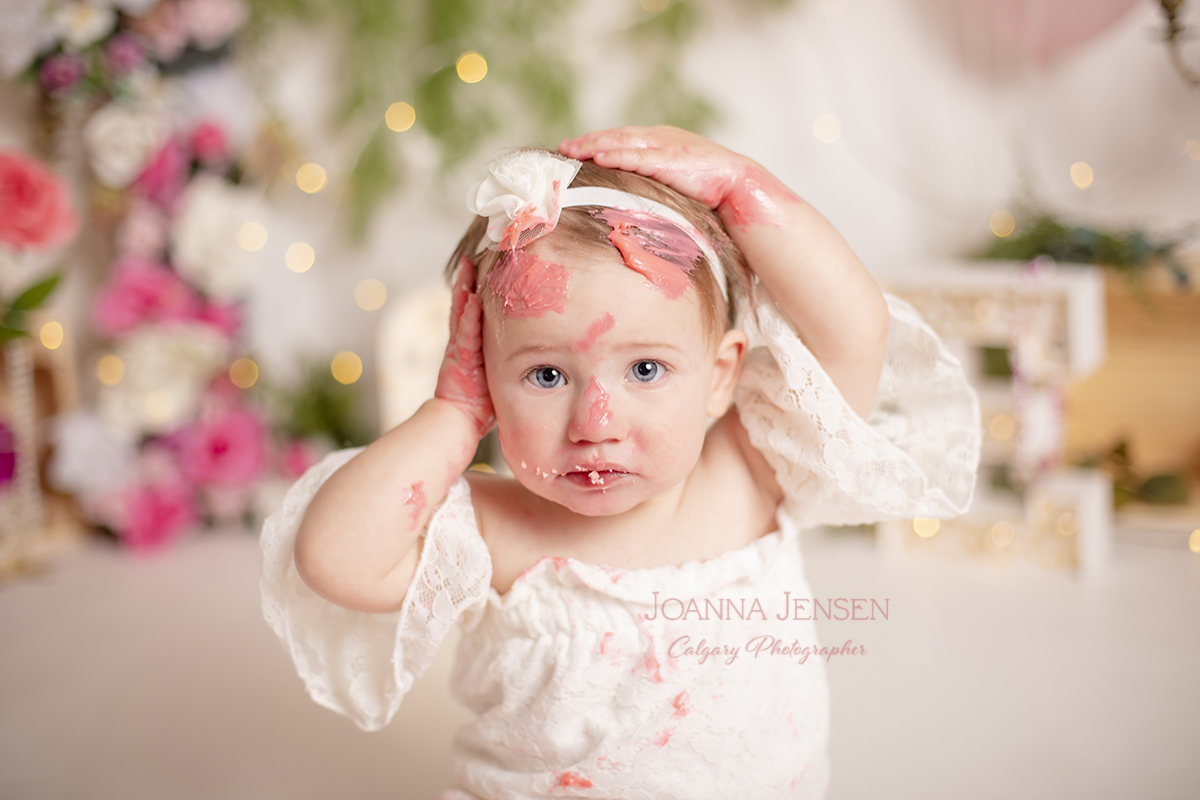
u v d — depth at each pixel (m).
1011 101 2.66
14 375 2.43
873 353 1.05
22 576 2.41
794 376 1.03
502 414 0.99
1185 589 2.09
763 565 1.09
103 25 2.45
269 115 2.73
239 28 2.71
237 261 2.61
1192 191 2.54
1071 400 2.70
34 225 2.20
